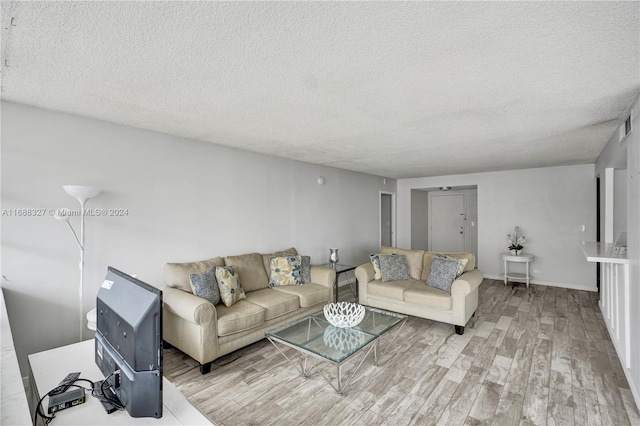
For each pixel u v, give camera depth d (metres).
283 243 4.71
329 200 5.61
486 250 6.46
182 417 1.15
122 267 3.02
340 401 2.31
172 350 3.11
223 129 3.17
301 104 2.46
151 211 3.23
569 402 2.28
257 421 2.09
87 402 1.22
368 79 2.01
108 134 2.92
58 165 2.64
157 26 1.43
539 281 5.92
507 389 2.45
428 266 4.43
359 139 3.58
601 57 1.74
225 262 3.70
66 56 1.71
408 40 1.56
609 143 3.69
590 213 5.45
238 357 3.00
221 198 3.88
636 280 2.38
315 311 3.78
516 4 1.28
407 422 2.08
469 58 1.75
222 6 1.29
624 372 2.67
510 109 2.60
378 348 3.19
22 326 2.47
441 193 8.37
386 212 7.66
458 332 3.55
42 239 2.56
